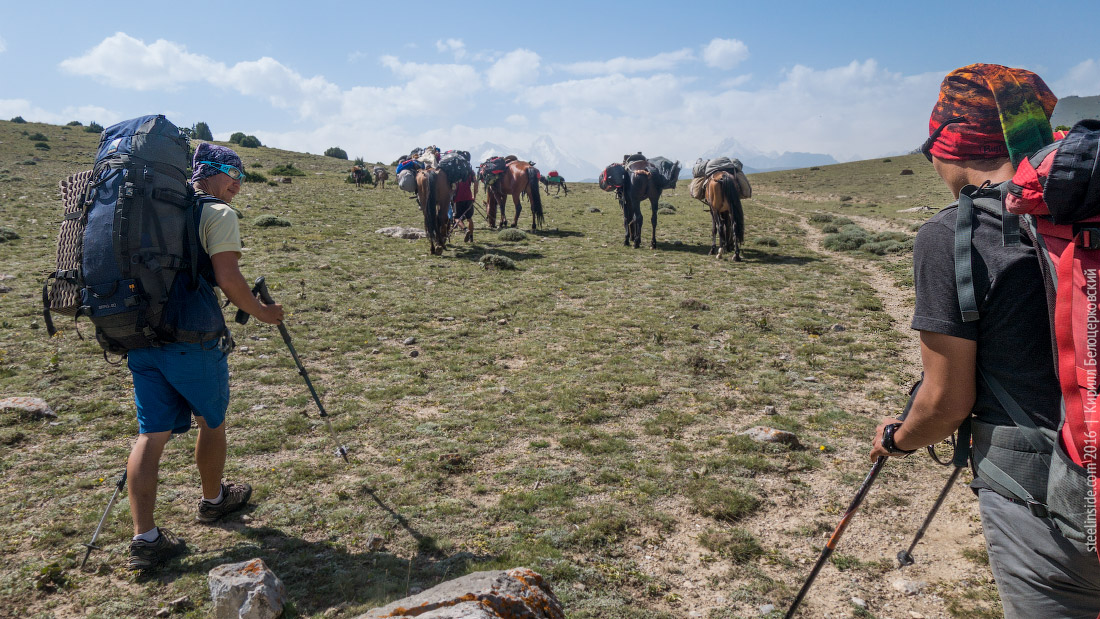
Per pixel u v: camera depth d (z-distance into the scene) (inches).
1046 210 62.2
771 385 342.3
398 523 195.8
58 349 385.4
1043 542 67.2
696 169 814.5
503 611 114.4
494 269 701.3
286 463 241.6
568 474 233.3
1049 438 65.8
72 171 1983.3
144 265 150.1
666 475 233.8
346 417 292.8
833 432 277.9
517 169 1063.0
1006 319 66.8
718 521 201.9
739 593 162.4
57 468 234.1
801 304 548.7
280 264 690.8
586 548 183.6
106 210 150.6
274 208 1187.3
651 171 860.0
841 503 214.1
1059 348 61.7
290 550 178.9
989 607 155.2
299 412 298.4
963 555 179.5
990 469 71.3
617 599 158.7
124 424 277.9
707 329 463.2
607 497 216.4
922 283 73.9
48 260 685.9
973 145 76.9
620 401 318.0
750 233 1115.3
